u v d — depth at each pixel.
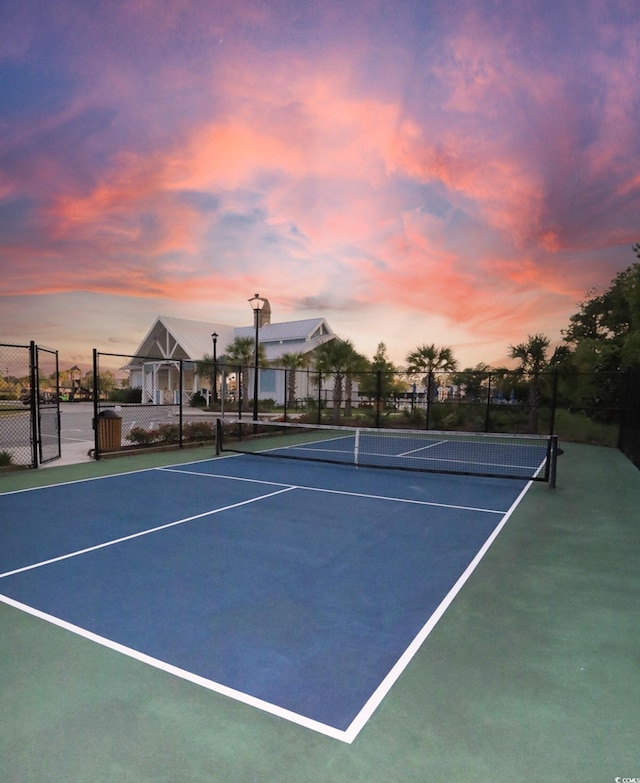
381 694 2.79
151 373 38.31
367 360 26.23
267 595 4.12
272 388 33.16
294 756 2.29
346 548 5.38
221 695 2.75
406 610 3.88
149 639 3.37
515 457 12.88
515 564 4.96
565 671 3.05
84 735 2.42
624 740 2.44
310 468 10.71
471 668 3.07
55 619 3.65
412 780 2.16
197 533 5.84
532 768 2.24
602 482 9.44
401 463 11.80
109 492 8.01
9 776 2.16
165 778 2.15
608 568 4.88
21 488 8.26
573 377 17.86
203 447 13.98
